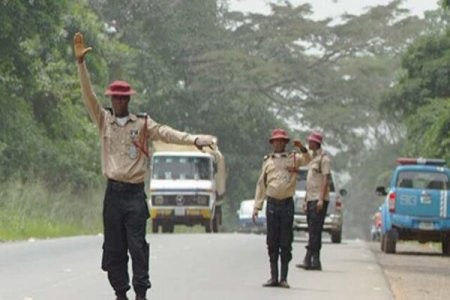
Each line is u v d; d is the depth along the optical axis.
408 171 41.31
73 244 36.78
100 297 21.02
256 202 24.33
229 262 30.33
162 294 21.91
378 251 43.31
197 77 113.19
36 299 20.62
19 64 58.41
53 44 58.91
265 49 125.06
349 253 37.62
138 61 105.00
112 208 17.52
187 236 45.88
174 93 108.81
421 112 68.44
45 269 26.86
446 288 26.95
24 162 60.91
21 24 55.06
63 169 63.12
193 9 113.94
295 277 26.72
